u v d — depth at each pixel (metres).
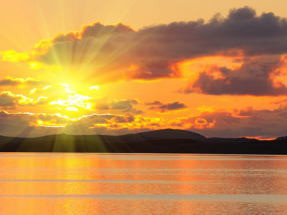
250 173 55.03
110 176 49.12
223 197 31.47
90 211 25.16
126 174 52.25
